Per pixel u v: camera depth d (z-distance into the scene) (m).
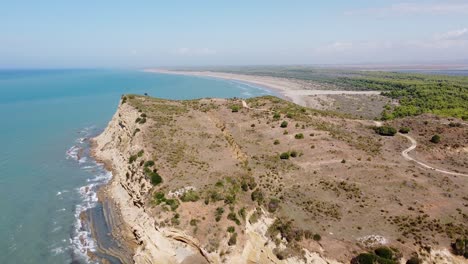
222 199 47.50
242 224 43.84
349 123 84.75
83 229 53.94
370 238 38.72
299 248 39.28
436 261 35.81
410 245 37.47
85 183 71.62
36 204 61.84
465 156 63.69
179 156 60.25
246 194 49.34
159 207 47.25
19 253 47.53
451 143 68.38
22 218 56.84
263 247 41.25
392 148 67.56
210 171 55.22
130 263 46.25
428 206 44.44
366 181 50.88
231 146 67.38
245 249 41.47
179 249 42.84
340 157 59.00
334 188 49.28
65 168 80.62
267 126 75.88
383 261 35.00
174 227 43.81
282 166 56.75
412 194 47.34
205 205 46.72
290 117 80.19
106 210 59.78
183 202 47.31
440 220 41.38
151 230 45.41
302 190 49.25
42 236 51.75
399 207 44.34
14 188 68.38
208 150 64.38
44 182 71.94
